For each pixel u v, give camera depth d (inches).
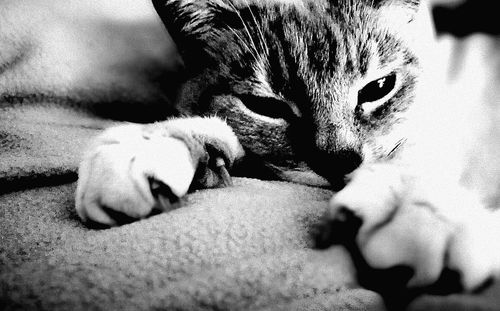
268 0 7.8
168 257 5.1
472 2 9.6
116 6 10.1
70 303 4.4
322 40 7.7
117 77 9.6
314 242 5.2
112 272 4.9
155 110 9.6
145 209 5.8
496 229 4.9
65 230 5.8
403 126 8.2
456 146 7.3
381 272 4.7
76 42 9.5
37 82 9.0
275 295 4.7
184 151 6.3
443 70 9.0
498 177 6.7
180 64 10.1
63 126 8.4
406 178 5.2
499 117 7.9
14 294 4.5
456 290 4.7
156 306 4.4
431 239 4.6
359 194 4.9
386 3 7.9
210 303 4.5
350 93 7.8
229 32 8.1
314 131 7.8
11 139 7.7
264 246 5.3
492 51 9.4
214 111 8.6
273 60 7.8
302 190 7.0
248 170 8.4
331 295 4.8
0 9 9.3
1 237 5.6
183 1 8.2
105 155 5.9
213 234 5.4
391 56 8.0
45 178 6.7
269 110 8.1
